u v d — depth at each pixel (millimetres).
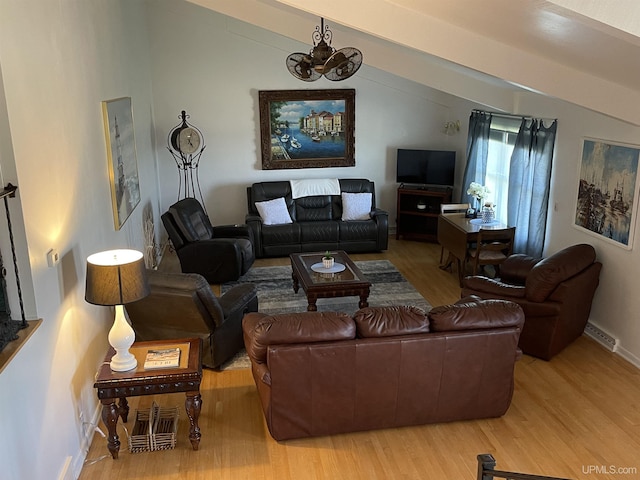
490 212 6762
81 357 3803
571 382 4531
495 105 6715
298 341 3557
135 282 3451
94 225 4352
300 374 3592
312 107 8242
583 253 5000
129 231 5777
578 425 3959
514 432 3883
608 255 5113
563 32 3186
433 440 3801
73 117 3930
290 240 7711
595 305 5348
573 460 3594
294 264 6020
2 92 2732
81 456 3596
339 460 3605
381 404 3760
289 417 3701
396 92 8422
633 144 4695
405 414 3830
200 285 4309
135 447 3709
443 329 3711
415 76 6453
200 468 3549
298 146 8367
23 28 3035
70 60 3918
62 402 3350
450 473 3477
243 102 8086
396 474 3473
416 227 8680
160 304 4430
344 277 5473
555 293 4707
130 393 3527
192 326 4531
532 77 4199
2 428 2508
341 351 3570
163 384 3539
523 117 6449
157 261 7547
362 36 5992
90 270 3424
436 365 3727
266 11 5637
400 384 3727
